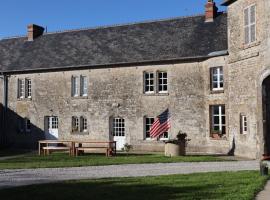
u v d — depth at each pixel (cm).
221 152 2614
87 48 3275
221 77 2673
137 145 2933
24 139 3391
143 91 2936
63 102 3238
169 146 2416
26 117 3397
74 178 1517
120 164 1966
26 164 1992
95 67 3109
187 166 1862
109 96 3055
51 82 3300
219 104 2642
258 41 2209
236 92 2436
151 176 1515
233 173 1535
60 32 3606
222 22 2894
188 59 2786
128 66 2994
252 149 2256
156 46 2983
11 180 1488
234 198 1045
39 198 1112
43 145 3262
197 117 2752
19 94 3453
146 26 3219
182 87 2812
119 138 3031
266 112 2183
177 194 1123
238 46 2411
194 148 2745
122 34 3253
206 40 2819
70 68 3200
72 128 3191
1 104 3491
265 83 2188
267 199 1047
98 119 3091
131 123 2966
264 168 1476
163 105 2867
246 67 2327
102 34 3353
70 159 2248
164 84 2908
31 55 3491
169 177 1464
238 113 2411
